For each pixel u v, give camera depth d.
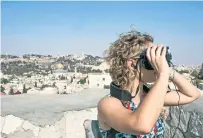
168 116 4.08
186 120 3.84
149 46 2.02
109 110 1.91
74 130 4.12
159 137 2.07
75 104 4.50
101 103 1.98
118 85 2.05
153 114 1.69
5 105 4.38
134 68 2.01
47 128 3.97
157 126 2.07
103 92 5.38
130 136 1.99
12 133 3.94
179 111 3.92
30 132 3.95
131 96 2.00
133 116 1.73
